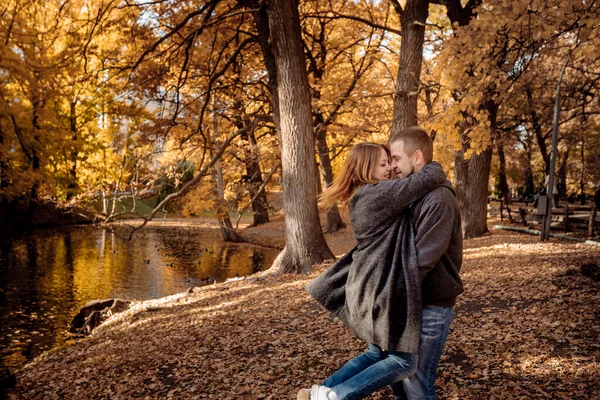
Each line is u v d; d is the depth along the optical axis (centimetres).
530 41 672
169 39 1425
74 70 1311
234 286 1127
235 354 604
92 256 1977
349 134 1688
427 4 1168
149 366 603
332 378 272
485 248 1241
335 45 1819
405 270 240
